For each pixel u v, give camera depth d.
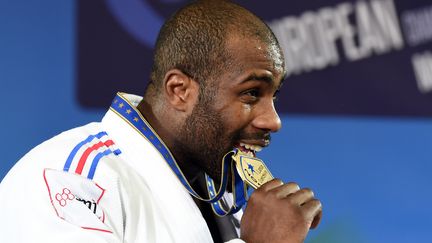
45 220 4.27
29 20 10.12
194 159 4.79
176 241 4.61
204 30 4.64
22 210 4.34
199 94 4.65
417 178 11.17
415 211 11.14
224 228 5.02
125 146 4.77
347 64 11.07
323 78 11.02
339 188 11.04
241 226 4.60
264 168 4.78
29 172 4.46
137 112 4.81
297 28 10.96
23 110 10.05
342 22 11.07
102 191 4.45
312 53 11.01
